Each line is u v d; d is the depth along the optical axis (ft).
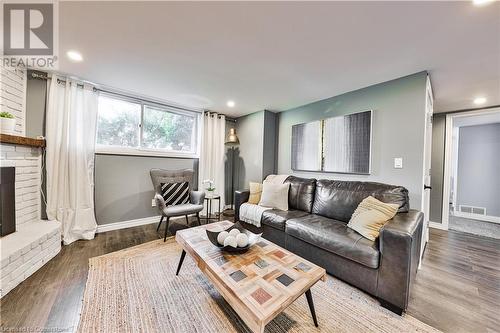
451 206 15.55
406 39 5.38
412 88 7.30
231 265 4.59
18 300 4.93
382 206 6.22
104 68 7.48
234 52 6.24
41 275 5.98
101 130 9.76
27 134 7.87
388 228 5.11
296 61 6.67
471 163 14.67
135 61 6.91
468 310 5.00
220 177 13.51
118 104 10.21
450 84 8.09
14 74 7.28
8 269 5.22
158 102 11.16
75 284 5.62
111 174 9.86
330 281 6.18
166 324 4.38
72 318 4.46
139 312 4.68
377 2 4.18
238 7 4.42
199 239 6.00
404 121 7.49
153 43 5.85
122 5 4.42
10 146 6.61
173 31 5.30
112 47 6.09
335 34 5.27
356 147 8.79
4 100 6.90
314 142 10.53
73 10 4.58
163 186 10.28
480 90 8.64
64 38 5.67
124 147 10.36
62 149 8.29
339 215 7.91
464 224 12.85
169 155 11.76
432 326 4.50
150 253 7.57
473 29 4.88
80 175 8.61
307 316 4.73
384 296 5.07
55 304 4.84
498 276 6.60
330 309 4.97
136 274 6.19
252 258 4.92
